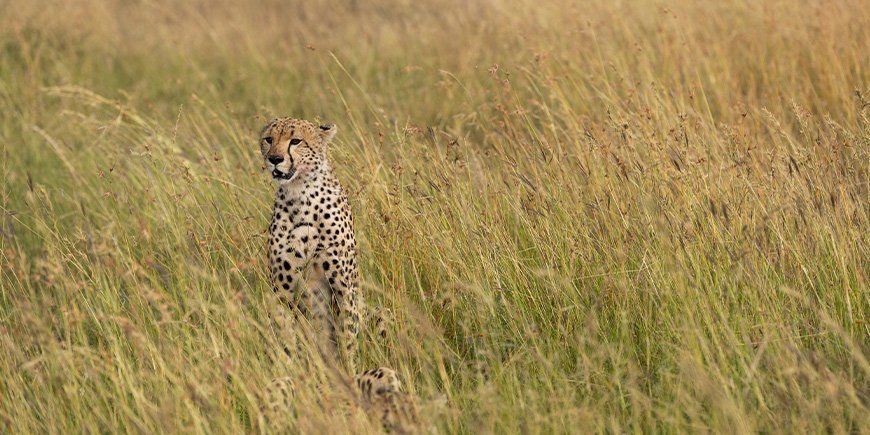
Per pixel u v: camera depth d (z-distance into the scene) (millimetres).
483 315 9703
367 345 9836
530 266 10664
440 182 11414
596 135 12297
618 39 17891
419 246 10891
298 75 21156
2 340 9469
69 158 16156
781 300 9211
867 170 10898
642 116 12367
